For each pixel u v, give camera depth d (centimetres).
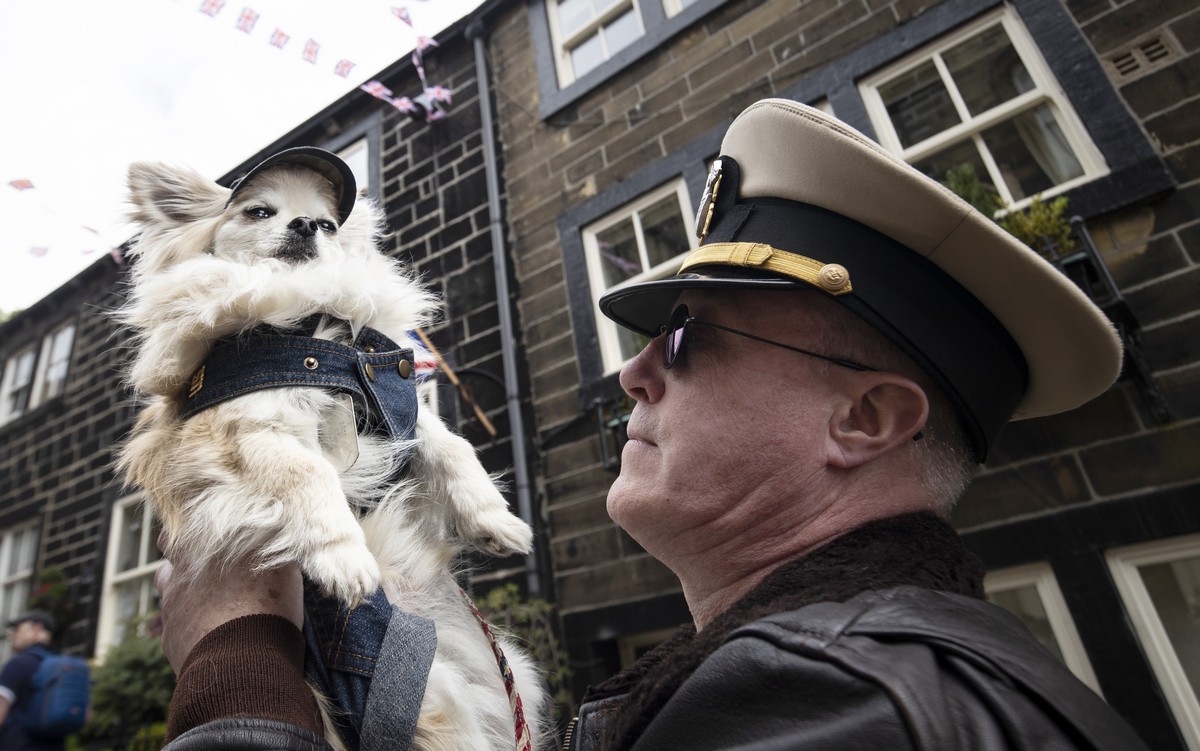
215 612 92
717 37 490
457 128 612
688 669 62
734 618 65
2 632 723
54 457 786
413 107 595
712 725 52
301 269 146
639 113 512
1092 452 299
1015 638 59
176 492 112
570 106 554
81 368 810
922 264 79
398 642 98
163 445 126
